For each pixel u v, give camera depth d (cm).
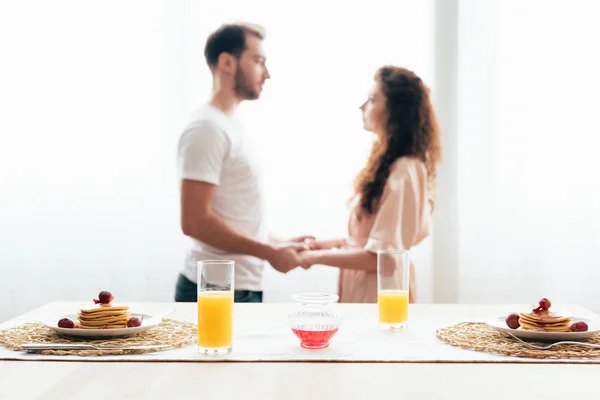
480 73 295
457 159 295
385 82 274
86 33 296
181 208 263
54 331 131
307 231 290
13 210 297
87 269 296
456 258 296
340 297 275
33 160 297
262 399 91
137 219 295
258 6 292
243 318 154
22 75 297
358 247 271
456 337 128
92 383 99
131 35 295
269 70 291
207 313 117
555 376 103
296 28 292
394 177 265
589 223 292
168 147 294
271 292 287
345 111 291
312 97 292
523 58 295
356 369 107
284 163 291
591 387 97
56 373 105
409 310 167
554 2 294
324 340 120
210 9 292
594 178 293
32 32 297
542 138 294
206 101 291
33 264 297
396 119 271
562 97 294
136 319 129
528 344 120
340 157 290
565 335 122
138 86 295
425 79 295
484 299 296
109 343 122
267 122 291
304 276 286
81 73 296
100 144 296
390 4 294
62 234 296
